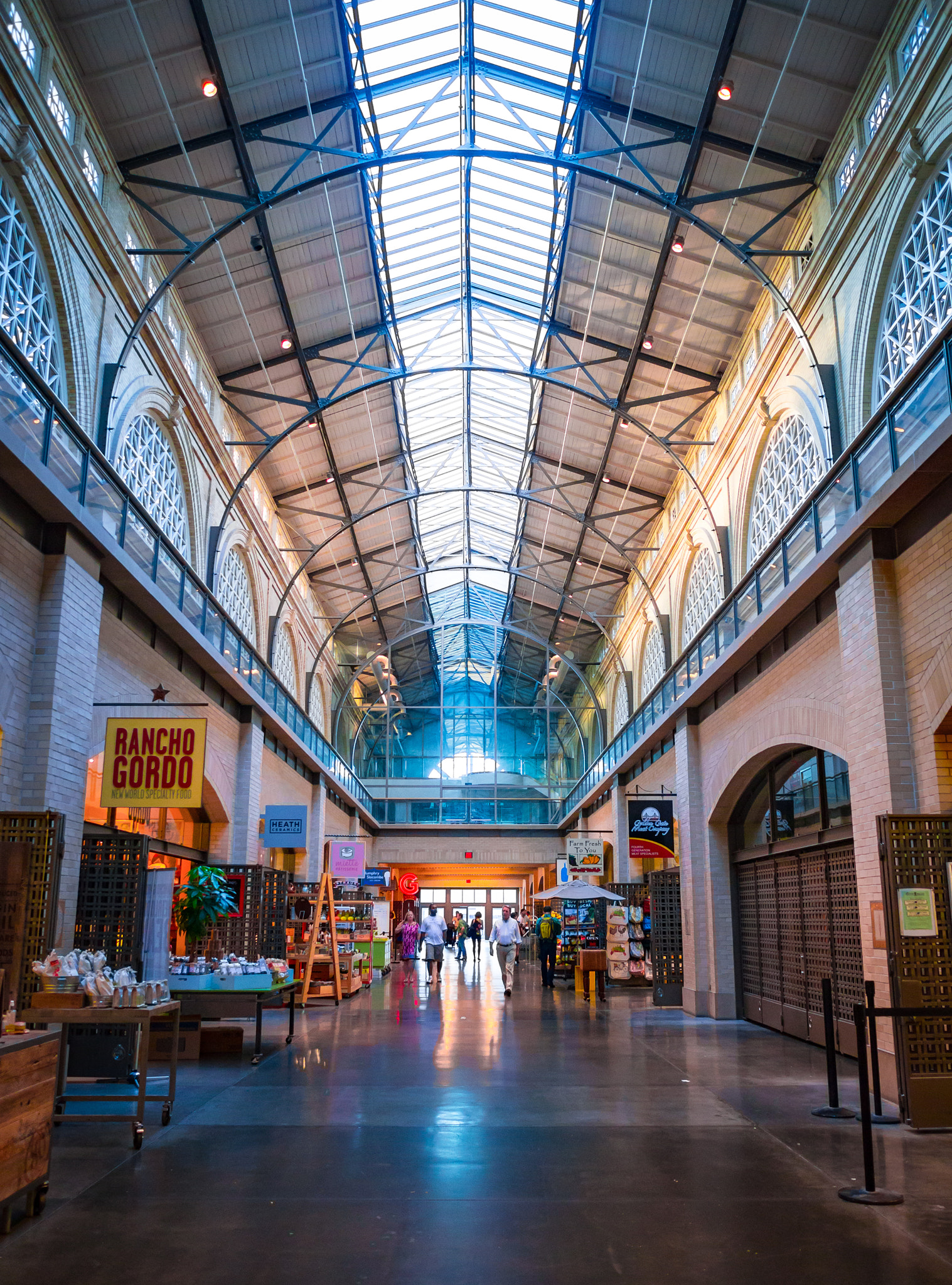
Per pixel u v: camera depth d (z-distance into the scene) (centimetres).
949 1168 657
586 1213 555
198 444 1777
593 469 2445
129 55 1258
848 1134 756
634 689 3003
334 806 3319
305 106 1440
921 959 837
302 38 1334
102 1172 641
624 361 1983
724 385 1906
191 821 1870
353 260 1802
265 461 2272
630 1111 834
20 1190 533
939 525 886
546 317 1997
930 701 896
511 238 1867
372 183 1666
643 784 2570
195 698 1653
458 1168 648
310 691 2956
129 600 1319
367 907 2744
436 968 2436
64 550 1028
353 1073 1025
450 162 1705
